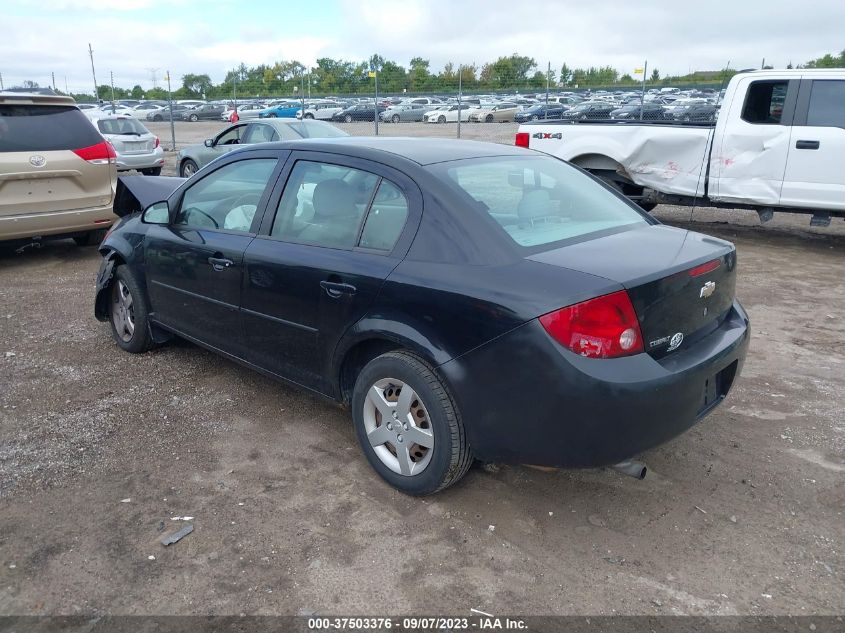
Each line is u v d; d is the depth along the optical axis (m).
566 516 3.15
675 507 3.22
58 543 2.97
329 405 4.31
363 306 3.23
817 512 3.18
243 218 4.05
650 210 10.54
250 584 2.73
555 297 2.68
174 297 4.55
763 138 8.17
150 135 16.39
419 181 3.23
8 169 7.25
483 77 34.50
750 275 7.37
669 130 8.83
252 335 3.96
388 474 3.33
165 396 4.43
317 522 3.11
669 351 2.94
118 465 3.61
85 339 5.51
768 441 3.81
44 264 8.16
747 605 2.61
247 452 3.74
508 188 3.40
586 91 30.36
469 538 2.99
